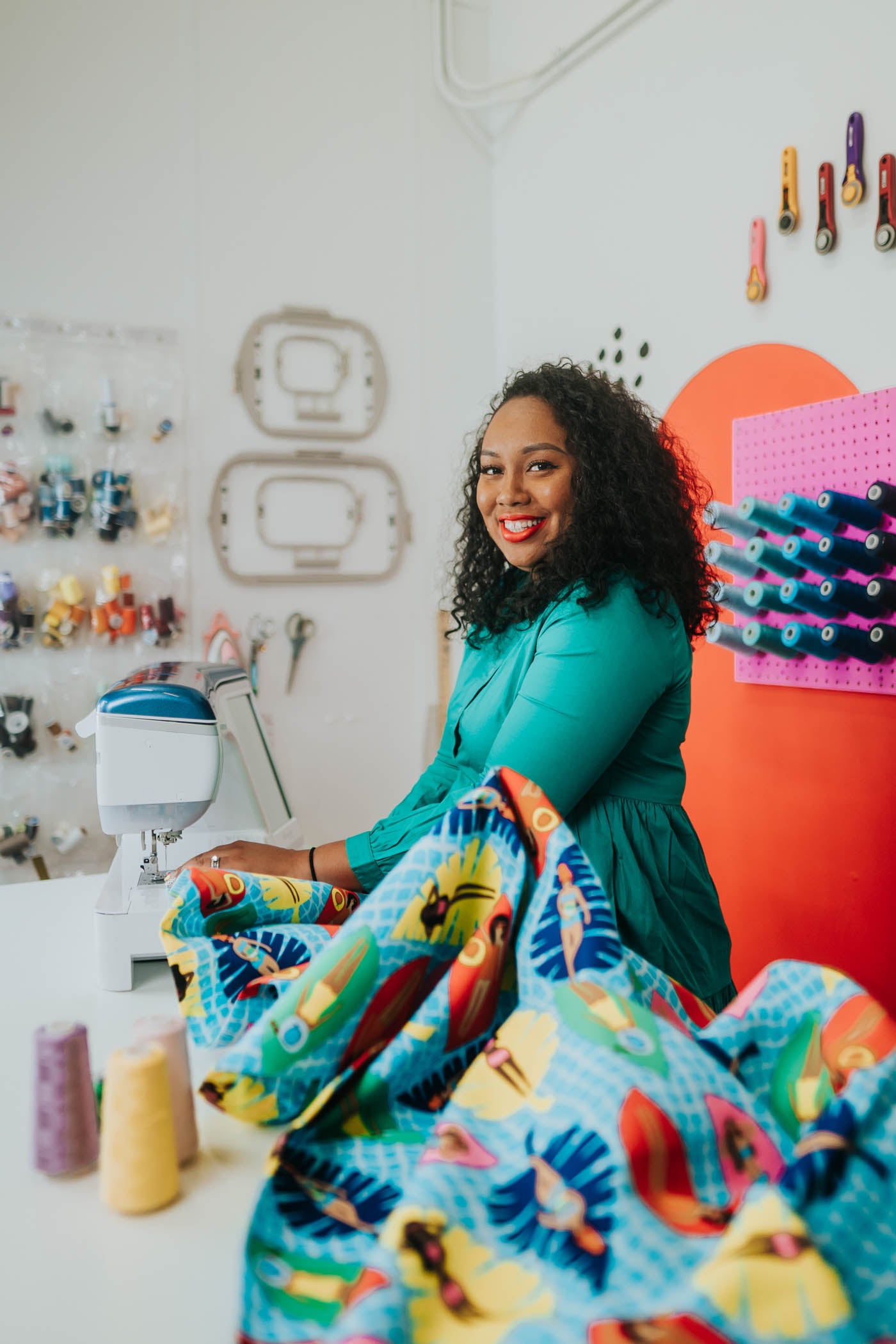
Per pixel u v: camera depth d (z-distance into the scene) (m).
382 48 3.31
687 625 1.47
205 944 1.01
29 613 2.79
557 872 0.78
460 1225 0.56
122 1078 0.73
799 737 2.14
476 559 1.62
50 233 2.88
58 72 2.87
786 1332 0.47
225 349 3.12
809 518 1.88
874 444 1.90
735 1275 0.48
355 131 3.29
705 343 2.48
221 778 1.64
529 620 1.38
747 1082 0.72
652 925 1.26
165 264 3.03
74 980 1.21
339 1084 0.73
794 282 2.18
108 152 2.94
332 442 3.29
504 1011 0.82
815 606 1.93
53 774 2.90
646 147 2.68
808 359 2.15
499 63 3.41
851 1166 0.56
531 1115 0.64
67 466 2.83
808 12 2.12
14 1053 1.00
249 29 3.11
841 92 2.05
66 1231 0.71
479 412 3.52
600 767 1.21
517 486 1.40
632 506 1.33
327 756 3.34
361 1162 0.70
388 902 0.80
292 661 3.26
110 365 2.95
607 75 2.84
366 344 3.33
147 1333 0.61
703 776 2.43
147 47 2.98
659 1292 0.52
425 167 3.40
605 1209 0.56
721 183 2.40
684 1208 0.58
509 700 1.35
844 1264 0.54
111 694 1.38
